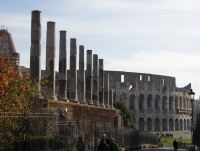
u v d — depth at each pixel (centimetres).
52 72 4981
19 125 2908
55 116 3781
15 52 6556
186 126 19788
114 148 3058
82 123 4491
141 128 17050
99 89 8394
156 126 17750
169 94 18275
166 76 18350
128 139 6388
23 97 2923
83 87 7012
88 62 7419
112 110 7575
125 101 16500
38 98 3897
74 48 6356
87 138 4525
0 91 2606
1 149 2570
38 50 4534
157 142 10362
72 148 3916
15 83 2836
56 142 3506
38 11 4556
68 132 3994
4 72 2750
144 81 17175
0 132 2619
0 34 3534
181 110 19212
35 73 4491
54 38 5056
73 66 6334
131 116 12350
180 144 10025
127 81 16688
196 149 6150
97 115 6656
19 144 2805
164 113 17962
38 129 3325
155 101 18088
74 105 5512
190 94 5528
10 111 2781
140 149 7488
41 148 3153
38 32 4544
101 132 4922
